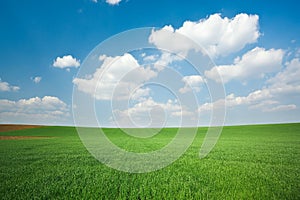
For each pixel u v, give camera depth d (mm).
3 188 9164
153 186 9195
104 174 11367
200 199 7855
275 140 35594
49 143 30781
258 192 8523
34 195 8328
